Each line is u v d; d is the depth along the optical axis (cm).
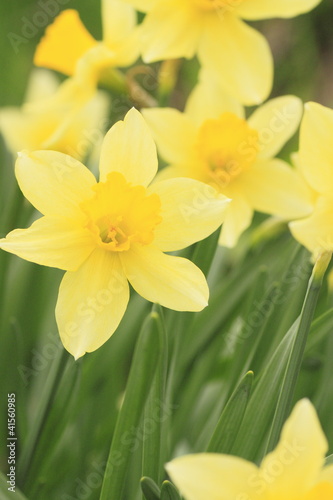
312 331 63
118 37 74
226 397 67
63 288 58
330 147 58
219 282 78
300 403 52
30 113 88
